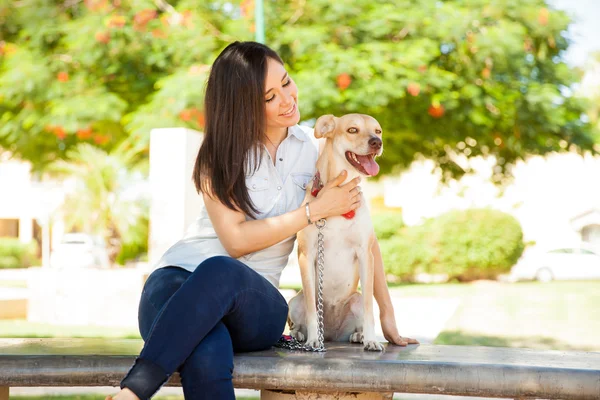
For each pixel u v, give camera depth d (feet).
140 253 54.80
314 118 28.86
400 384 6.37
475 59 28.76
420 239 50.93
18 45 30.07
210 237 7.94
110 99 28.14
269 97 7.73
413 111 30.09
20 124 31.01
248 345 7.19
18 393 14.62
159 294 7.16
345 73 25.44
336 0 27.35
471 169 41.19
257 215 7.83
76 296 26.71
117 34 27.55
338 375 6.47
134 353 7.06
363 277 7.97
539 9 29.48
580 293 37.81
